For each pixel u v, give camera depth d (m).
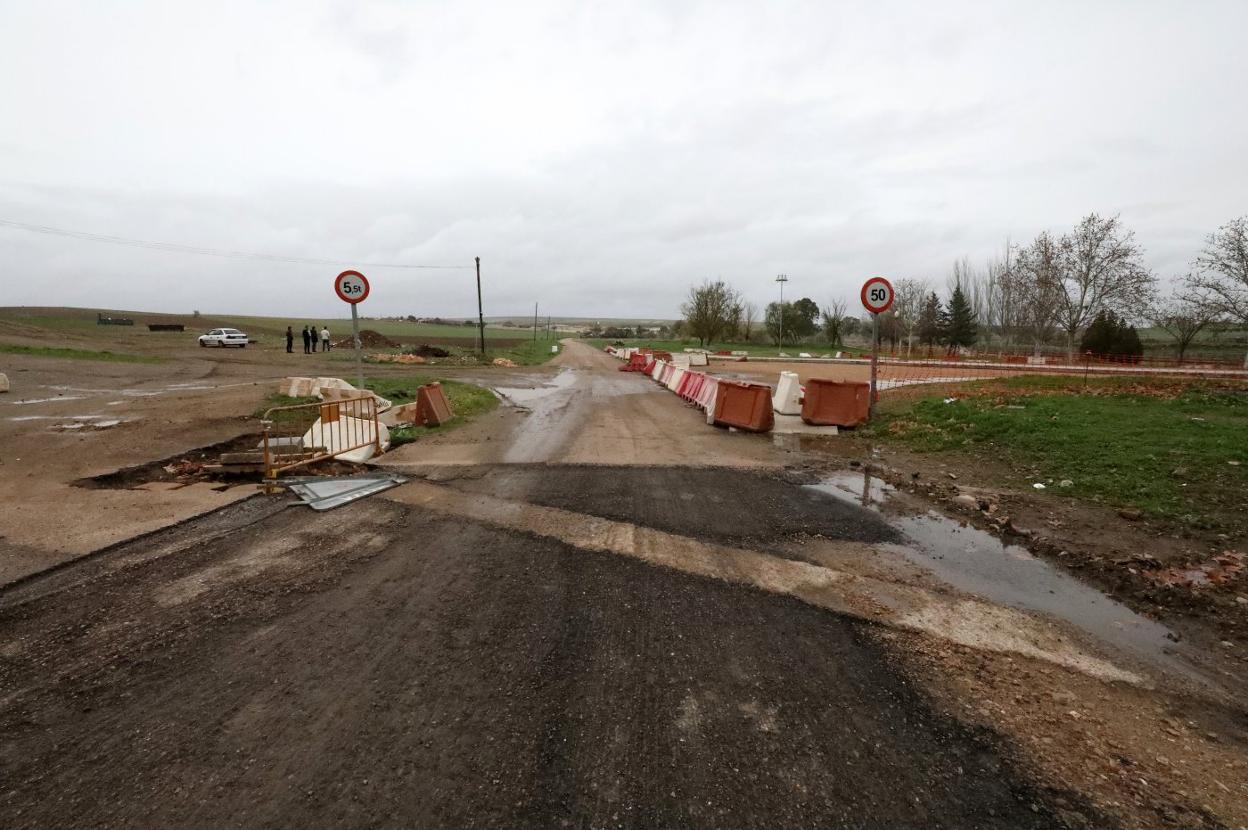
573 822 2.27
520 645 3.56
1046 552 5.12
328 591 4.26
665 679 3.22
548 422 12.27
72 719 2.84
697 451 9.30
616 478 7.55
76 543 5.03
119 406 12.07
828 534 5.57
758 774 2.53
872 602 4.19
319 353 38.31
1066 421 9.17
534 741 2.72
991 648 3.61
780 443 9.98
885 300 11.10
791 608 4.08
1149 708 3.06
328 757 2.60
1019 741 2.78
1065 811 2.37
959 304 60.34
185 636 3.62
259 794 2.39
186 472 7.53
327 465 7.96
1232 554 4.79
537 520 5.88
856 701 3.06
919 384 16.70
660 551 5.09
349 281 10.29
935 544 5.34
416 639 3.62
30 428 9.75
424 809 2.32
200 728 2.79
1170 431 8.20
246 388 15.43
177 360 27.34
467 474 7.68
